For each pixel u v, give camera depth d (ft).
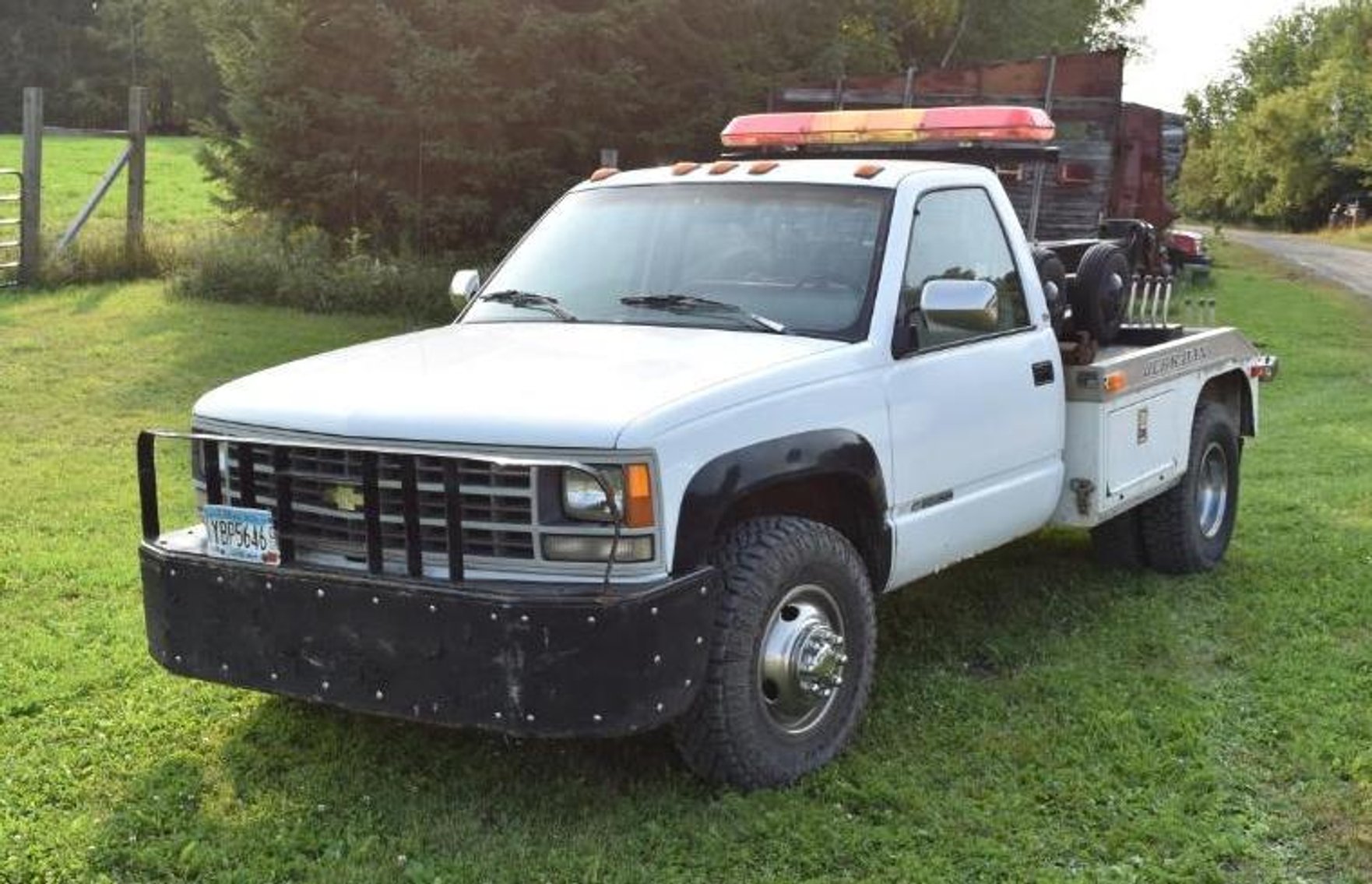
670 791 14.34
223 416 14.58
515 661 12.60
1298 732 16.12
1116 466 19.88
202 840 13.41
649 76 55.67
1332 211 226.99
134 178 61.05
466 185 56.80
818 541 14.74
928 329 16.72
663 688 12.96
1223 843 13.37
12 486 27.30
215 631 14.21
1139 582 22.47
